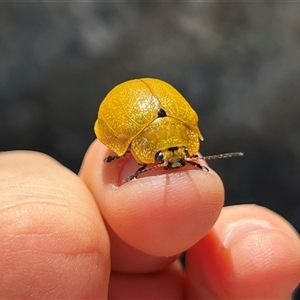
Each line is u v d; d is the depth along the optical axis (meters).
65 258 0.06
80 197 0.06
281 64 0.13
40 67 0.12
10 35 0.13
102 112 0.07
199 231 0.06
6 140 0.12
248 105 0.12
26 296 0.05
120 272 0.07
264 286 0.07
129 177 0.06
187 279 0.07
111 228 0.07
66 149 0.12
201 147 0.12
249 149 0.12
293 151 0.12
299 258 0.07
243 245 0.07
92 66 0.13
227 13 0.13
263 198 0.11
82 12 0.13
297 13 0.13
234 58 0.13
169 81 0.12
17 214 0.06
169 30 0.13
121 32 0.13
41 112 0.12
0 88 0.12
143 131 0.06
